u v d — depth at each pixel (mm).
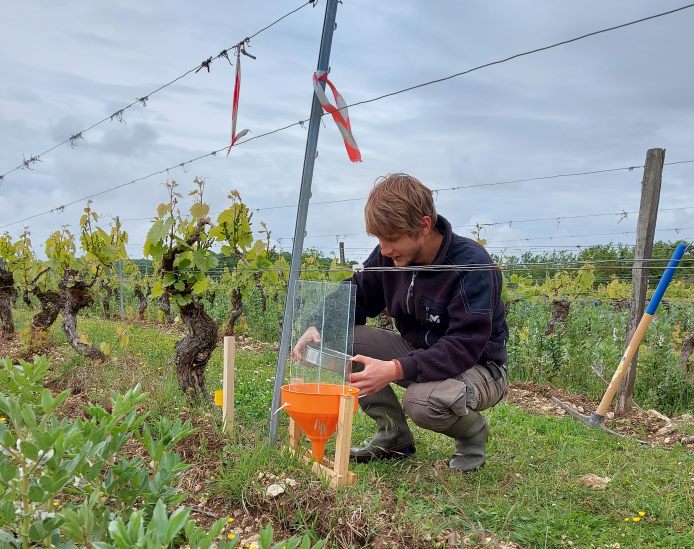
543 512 3049
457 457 3613
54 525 1623
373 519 2611
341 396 2980
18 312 13883
